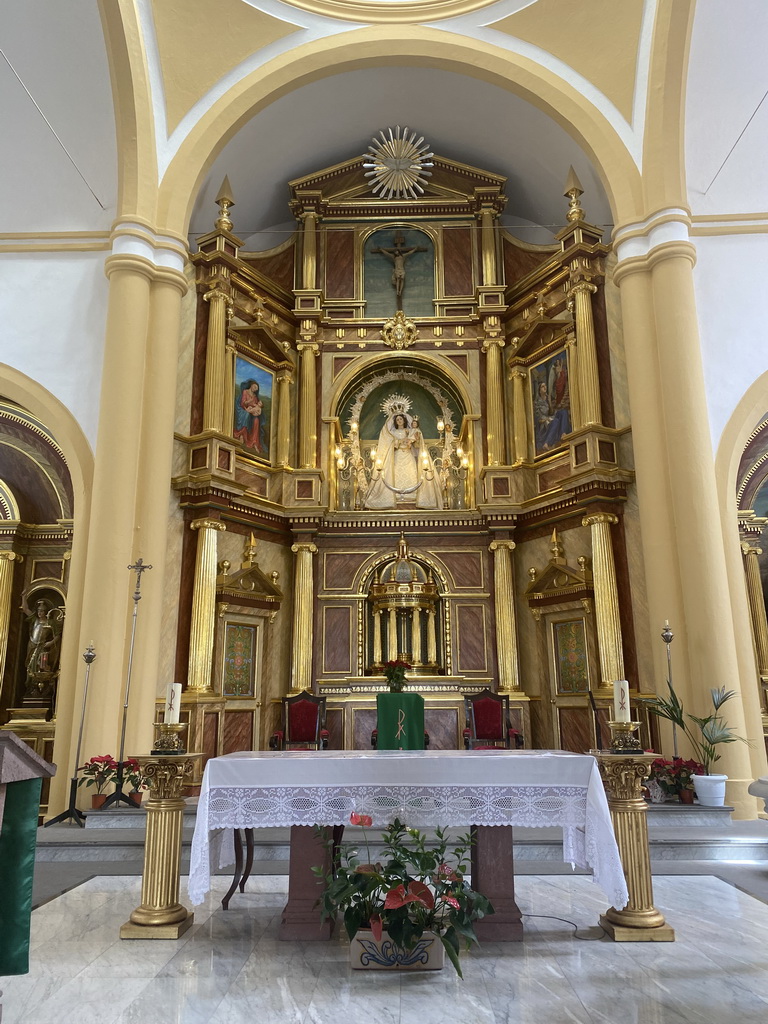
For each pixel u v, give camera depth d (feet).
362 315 41.22
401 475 40.16
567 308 36.76
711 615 24.90
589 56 31.55
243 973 11.77
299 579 37.17
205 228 38.65
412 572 37.45
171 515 32.73
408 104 38.52
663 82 28.73
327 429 39.86
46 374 28.73
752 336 28.58
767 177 29.96
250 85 31.89
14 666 35.94
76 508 27.20
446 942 11.36
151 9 29.66
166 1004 10.52
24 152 29.71
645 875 13.69
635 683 30.94
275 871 18.79
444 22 32.96
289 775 13.57
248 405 37.60
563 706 34.35
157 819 14.19
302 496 38.17
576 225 35.55
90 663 24.76
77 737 24.56
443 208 41.98
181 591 32.30
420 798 13.48
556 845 20.08
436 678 35.40
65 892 17.11
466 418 39.88
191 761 14.48
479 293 40.34
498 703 32.35
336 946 13.12
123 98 28.71
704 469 26.12
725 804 23.41
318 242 41.86
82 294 29.48
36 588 36.83
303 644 36.22
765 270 29.19
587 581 33.22
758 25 28.14
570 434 33.94
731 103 29.32
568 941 13.25
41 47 28.17
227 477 33.55
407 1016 10.12
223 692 32.96
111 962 12.26
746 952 12.58
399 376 41.65
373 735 32.12
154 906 13.85
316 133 39.01
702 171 29.89
